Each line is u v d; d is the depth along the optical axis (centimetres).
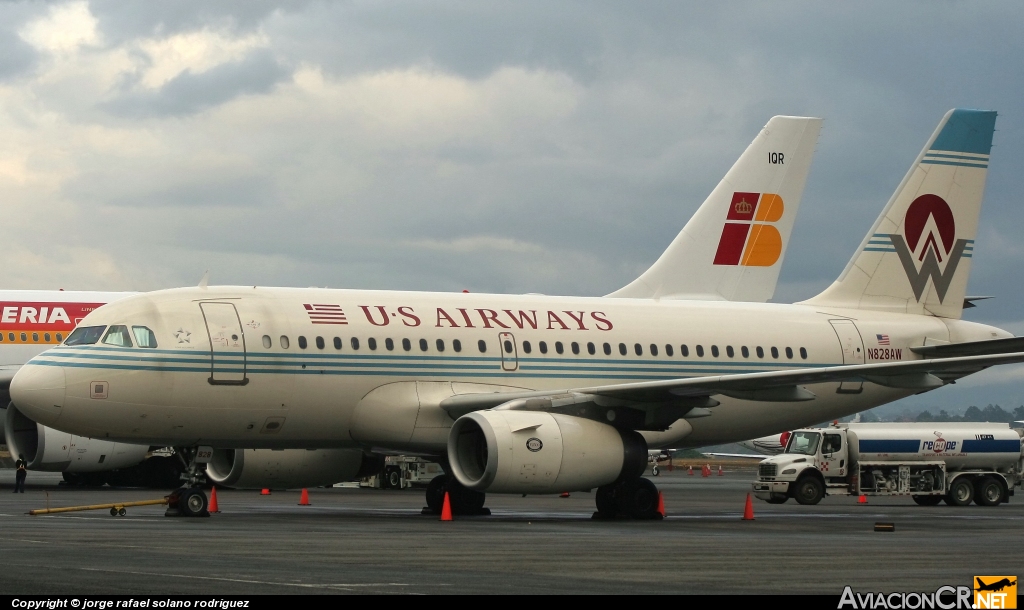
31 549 2488
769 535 3225
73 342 3794
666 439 4475
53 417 3684
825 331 4856
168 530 3089
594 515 4019
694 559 2483
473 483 3709
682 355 4572
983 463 5794
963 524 3906
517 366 4256
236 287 4016
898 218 5100
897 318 5025
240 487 4412
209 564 2230
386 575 2109
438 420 4069
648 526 3597
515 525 3538
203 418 3809
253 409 3856
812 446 5700
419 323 4147
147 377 3719
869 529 3544
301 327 3944
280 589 1889
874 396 4891
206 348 3788
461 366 4159
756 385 3797
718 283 5806
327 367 3938
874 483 5738
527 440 3666
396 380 4047
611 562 2402
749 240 5888
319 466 4356
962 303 5166
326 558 2391
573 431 3756
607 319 4519
